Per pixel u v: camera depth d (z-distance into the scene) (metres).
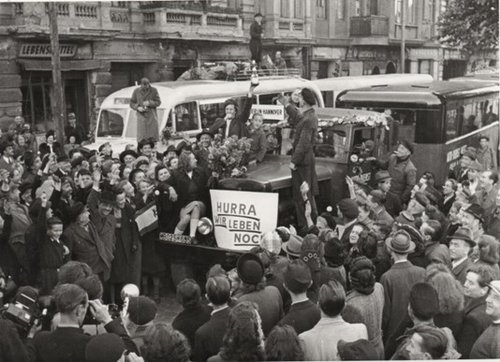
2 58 16.30
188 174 8.08
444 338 3.92
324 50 23.19
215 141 10.10
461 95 14.35
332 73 23.19
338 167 9.16
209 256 7.80
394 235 5.44
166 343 3.82
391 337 5.17
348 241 6.86
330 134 9.33
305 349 4.24
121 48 19.53
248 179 8.09
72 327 4.33
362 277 4.83
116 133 14.42
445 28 20.73
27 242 6.84
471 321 4.70
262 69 18.53
